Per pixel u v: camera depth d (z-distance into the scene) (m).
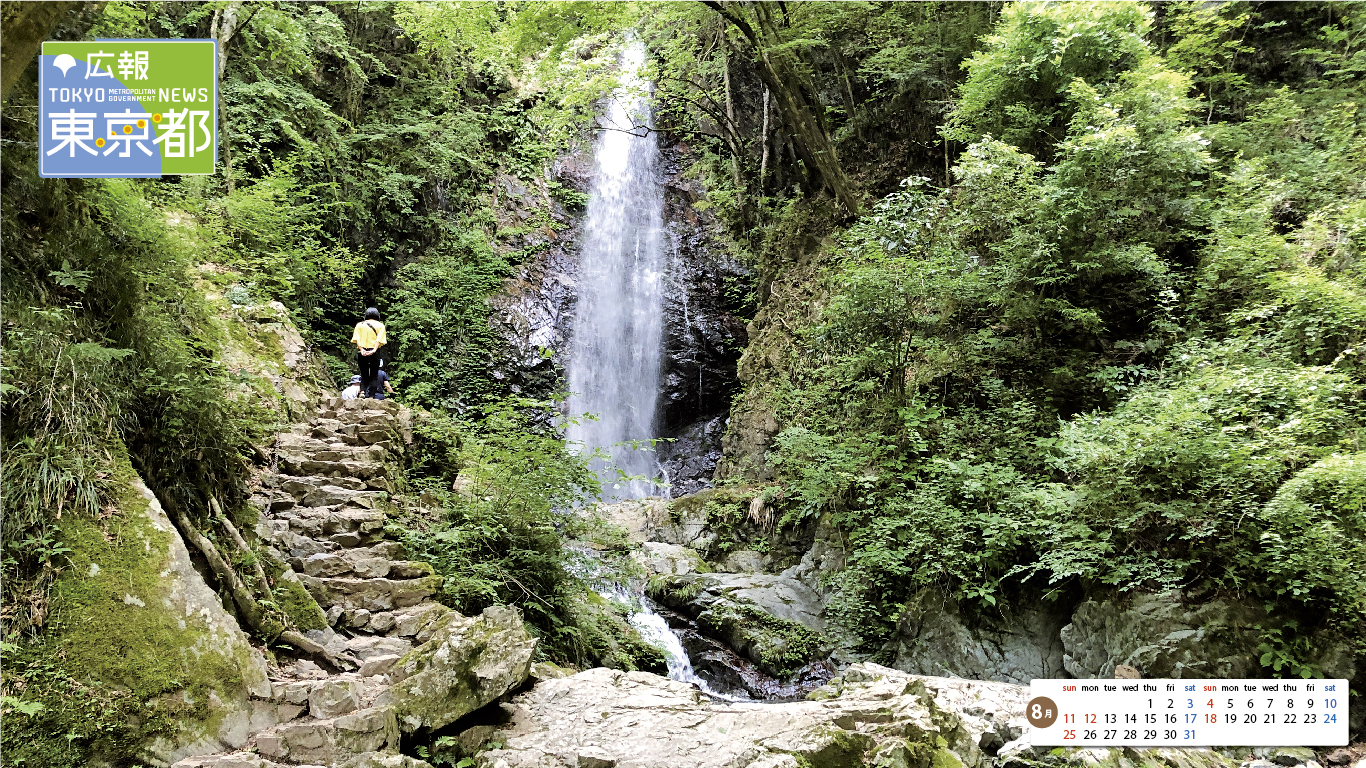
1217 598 6.53
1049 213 9.43
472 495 6.95
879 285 10.11
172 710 3.35
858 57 15.80
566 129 18.62
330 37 13.96
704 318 17.94
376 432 7.34
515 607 5.56
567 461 6.81
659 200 19.73
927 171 14.22
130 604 3.49
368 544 5.74
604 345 18.23
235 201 9.68
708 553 11.52
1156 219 9.72
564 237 18.55
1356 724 5.70
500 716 4.29
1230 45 11.64
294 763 3.33
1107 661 6.96
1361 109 10.60
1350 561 5.91
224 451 4.90
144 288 4.73
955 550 8.20
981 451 9.12
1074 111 10.79
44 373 3.77
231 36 11.19
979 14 13.99
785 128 15.87
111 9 4.97
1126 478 7.00
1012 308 9.62
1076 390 9.39
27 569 3.37
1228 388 6.89
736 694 8.62
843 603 9.28
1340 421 6.68
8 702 3.00
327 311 14.37
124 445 3.98
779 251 15.59
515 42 13.52
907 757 3.73
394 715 3.73
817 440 10.19
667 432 17.72
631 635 8.25
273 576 4.73
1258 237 8.72
